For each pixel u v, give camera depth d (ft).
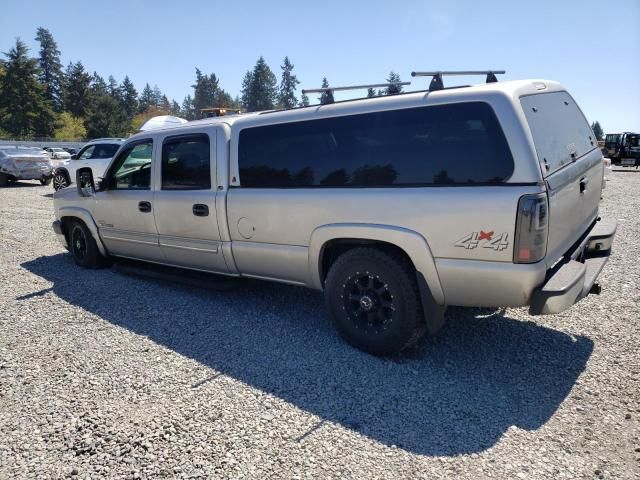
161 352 13.02
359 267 12.38
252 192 14.52
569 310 15.29
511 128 10.15
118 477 8.20
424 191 11.14
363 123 12.32
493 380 11.25
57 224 22.56
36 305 16.97
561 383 11.04
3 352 13.17
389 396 10.62
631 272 18.95
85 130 269.44
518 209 10.00
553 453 8.61
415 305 11.78
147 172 18.21
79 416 10.03
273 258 14.39
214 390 10.96
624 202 39.34
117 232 19.70
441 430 9.35
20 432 9.54
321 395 10.69
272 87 315.37
